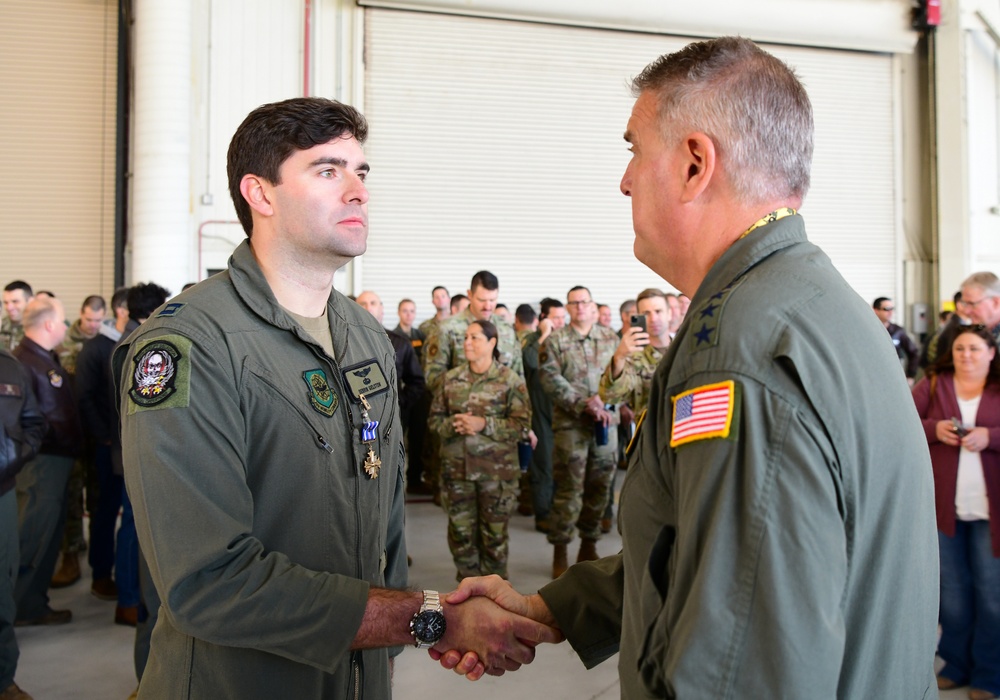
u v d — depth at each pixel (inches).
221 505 43.2
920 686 35.4
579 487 165.2
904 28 361.4
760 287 33.9
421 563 175.8
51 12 302.0
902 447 33.7
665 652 32.0
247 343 47.2
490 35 327.9
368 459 51.4
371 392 52.9
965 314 152.9
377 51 316.5
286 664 46.4
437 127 323.6
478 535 155.4
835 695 29.0
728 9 343.3
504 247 331.6
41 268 302.4
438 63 322.7
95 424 146.4
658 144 38.6
